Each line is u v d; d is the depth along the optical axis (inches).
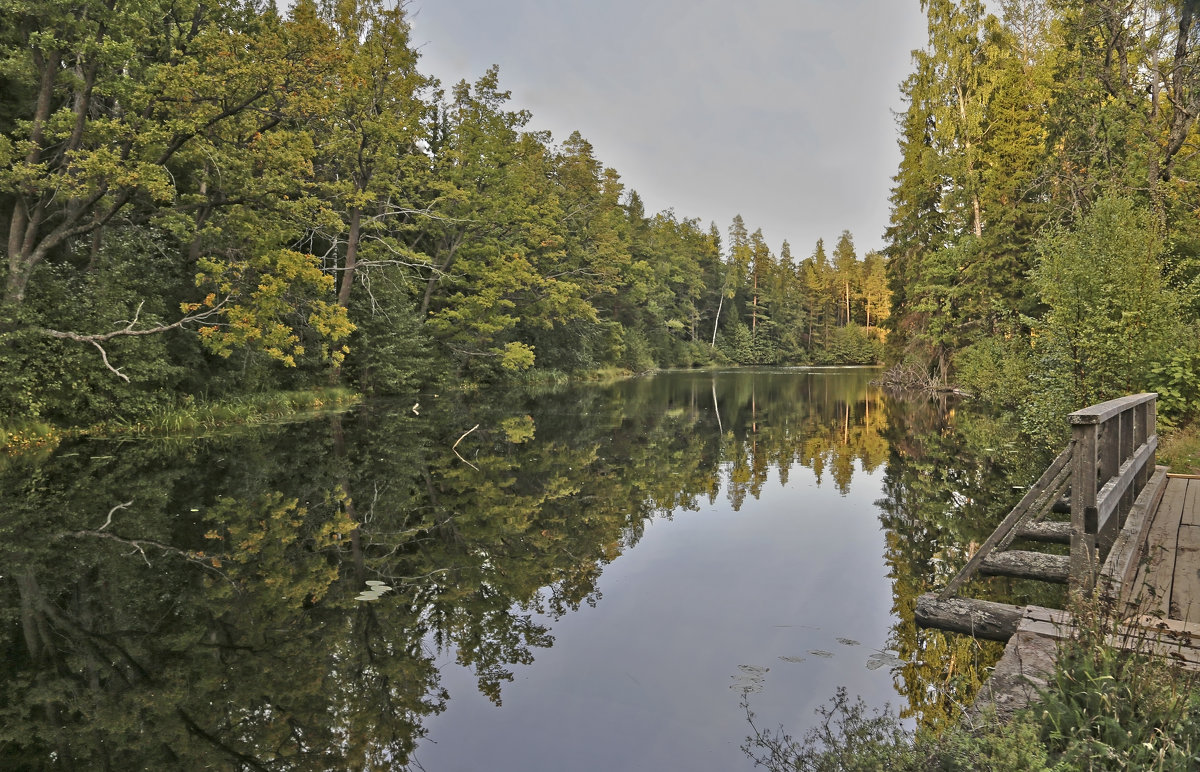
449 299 1127.0
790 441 581.9
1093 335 366.6
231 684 148.3
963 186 991.6
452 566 235.6
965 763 88.2
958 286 959.6
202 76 505.4
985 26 999.0
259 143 580.4
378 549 254.5
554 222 1368.1
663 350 2386.8
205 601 197.9
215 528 279.0
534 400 987.9
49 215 553.3
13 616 184.4
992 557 197.5
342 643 170.7
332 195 855.7
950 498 343.9
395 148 919.0
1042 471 364.5
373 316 942.4
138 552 243.6
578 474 416.2
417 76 964.0
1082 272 373.4
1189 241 543.5
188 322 673.0
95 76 544.7
